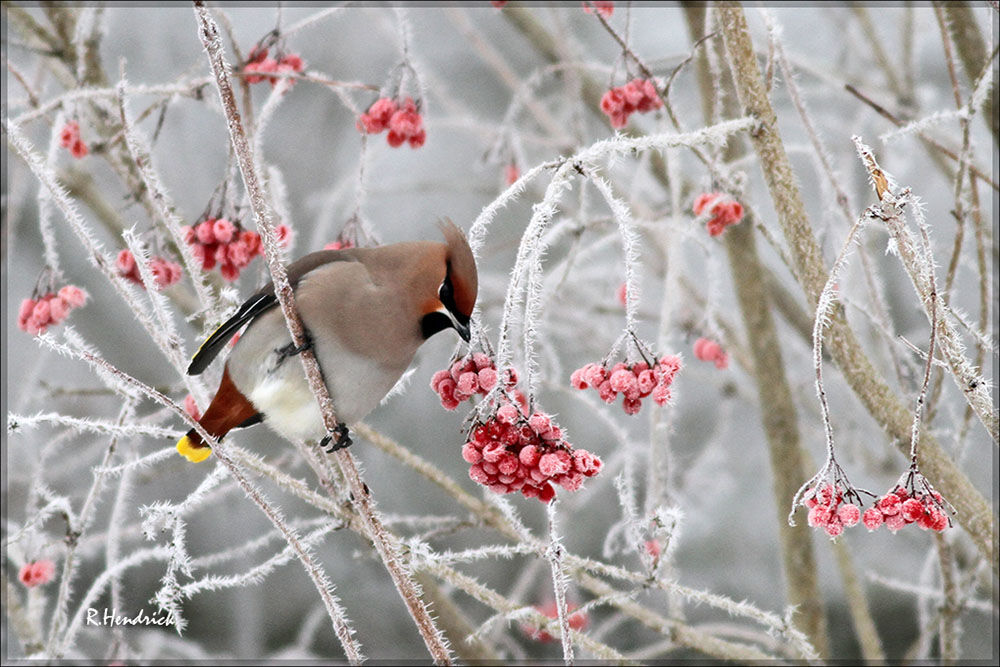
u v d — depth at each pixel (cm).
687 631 887
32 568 944
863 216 554
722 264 1403
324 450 734
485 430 568
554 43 1273
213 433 740
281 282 675
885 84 1344
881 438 1209
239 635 1388
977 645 1286
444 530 887
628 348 593
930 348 547
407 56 907
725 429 1233
